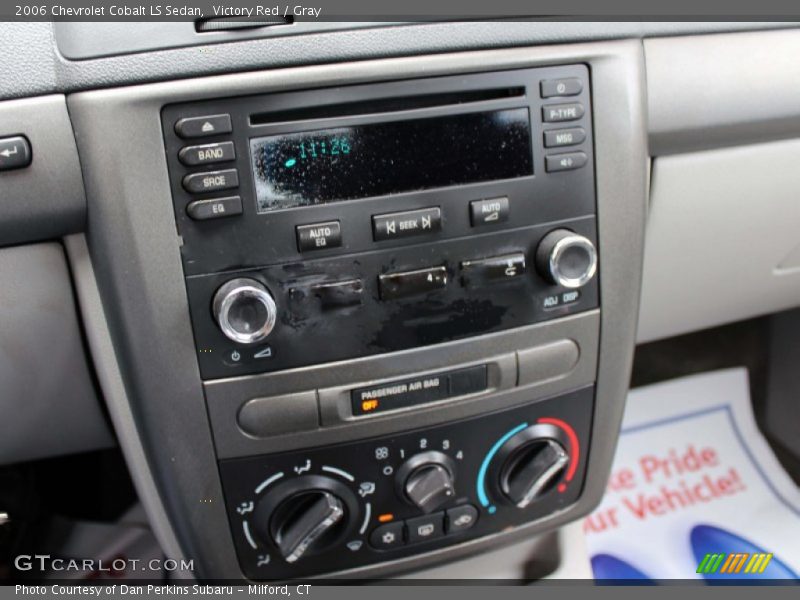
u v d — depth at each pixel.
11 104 0.52
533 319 0.62
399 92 0.56
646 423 1.19
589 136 0.61
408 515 0.65
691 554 0.99
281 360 0.58
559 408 0.67
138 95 0.52
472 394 0.62
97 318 0.60
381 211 0.57
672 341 1.30
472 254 0.59
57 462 1.08
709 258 0.82
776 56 0.69
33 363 0.65
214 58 0.52
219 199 0.54
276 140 0.54
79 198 0.54
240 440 0.59
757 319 1.22
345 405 0.60
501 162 0.59
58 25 0.51
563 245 0.59
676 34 0.66
